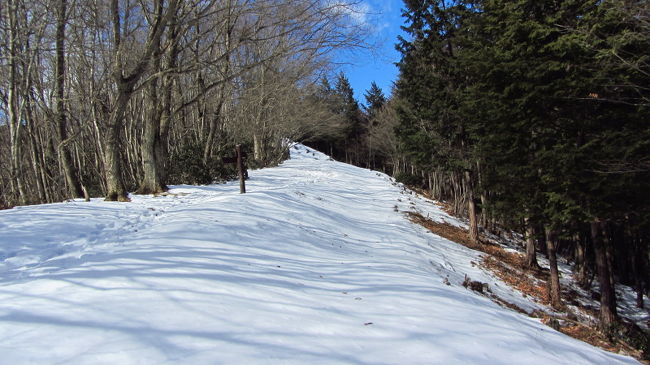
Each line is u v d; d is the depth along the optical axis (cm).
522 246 1728
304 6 1149
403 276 622
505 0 891
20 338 275
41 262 529
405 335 353
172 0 985
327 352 298
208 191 1302
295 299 421
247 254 602
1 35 1317
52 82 1623
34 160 1504
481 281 904
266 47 1530
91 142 1931
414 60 1320
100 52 1431
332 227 1030
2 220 733
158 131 1274
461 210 1953
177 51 1219
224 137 2041
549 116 825
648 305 1316
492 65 878
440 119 1244
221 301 378
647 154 689
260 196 1113
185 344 282
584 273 1245
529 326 489
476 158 1109
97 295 366
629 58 667
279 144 3291
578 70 738
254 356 274
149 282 409
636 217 776
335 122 3972
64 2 1218
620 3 621
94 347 267
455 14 1214
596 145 739
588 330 778
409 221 1396
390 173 5791
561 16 754
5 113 1780
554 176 773
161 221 796
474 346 349
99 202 1053
